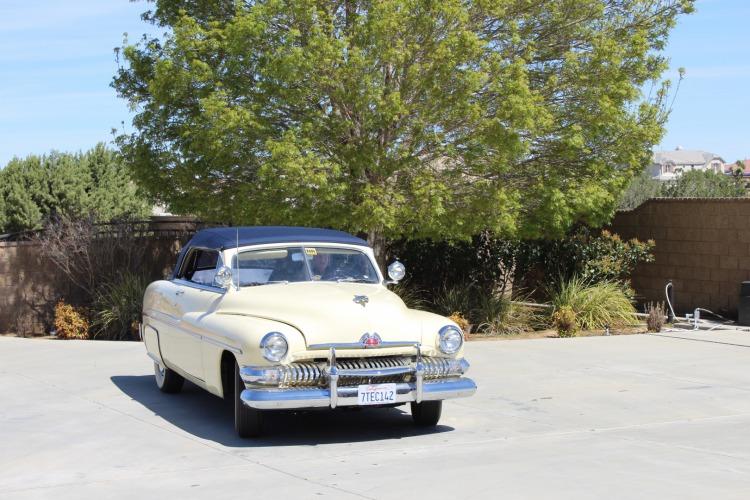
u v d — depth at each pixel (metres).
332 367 7.33
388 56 12.91
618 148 15.02
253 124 12.83
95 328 16.55
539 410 8.91
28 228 24.33
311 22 13.19
